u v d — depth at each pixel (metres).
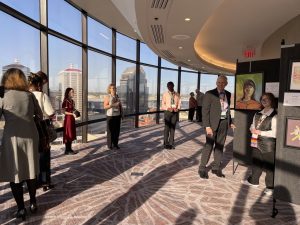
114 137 6.64
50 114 3.43
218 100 4.41
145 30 6.92
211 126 4.45
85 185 4.04
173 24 6.26
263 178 4.54
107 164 5.23
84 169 4.86
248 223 2.96
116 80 9.30
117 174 4.62
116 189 3.90
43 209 3.19
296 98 2.87
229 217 3.09
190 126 11.74
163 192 3.83
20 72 2.87
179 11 5.32
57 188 3.89
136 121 10.93
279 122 3.01
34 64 5.19
